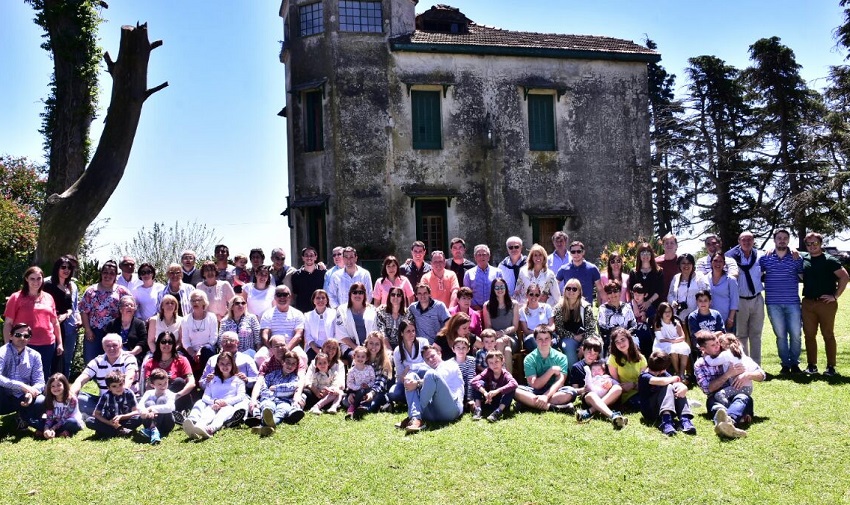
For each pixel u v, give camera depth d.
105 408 7.37
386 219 17.56
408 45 17.50
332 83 17.53
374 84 17.67
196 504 5.53
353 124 17.53
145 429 7.18
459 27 19.23
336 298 9.50
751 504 5.11
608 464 5.92
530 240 18.41
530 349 8.37
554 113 18.81
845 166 25.98
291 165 18.84
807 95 32.12
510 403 7.62
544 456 6.15
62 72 13.99
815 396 7.66
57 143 14.03
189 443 6.98
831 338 8.77
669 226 35.72
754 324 9.08
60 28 13.80
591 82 19.11
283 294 8.81
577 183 18.86
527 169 18.48
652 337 8.55
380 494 5.55
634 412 7.41
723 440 6.39
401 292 8.62
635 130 19.42
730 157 33.41
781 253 8.98
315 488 5.71
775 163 32.72
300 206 17.84
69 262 8.84
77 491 5.83
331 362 8.13
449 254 17.89
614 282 8.73
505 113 18.38
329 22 17.61
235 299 8.70
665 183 35.28
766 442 6.27
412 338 8.06
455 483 5.70
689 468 5.76
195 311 8.49
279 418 7.45
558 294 9.06
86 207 12.36
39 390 7.71
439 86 17.97
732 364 7.00
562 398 7.63
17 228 15.77
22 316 8.16
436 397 7.34
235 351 7.89
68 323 8.88
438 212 18.05
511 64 18.48
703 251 28.83
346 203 17.39
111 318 8.75
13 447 7.08
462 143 18.11
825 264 8.81
